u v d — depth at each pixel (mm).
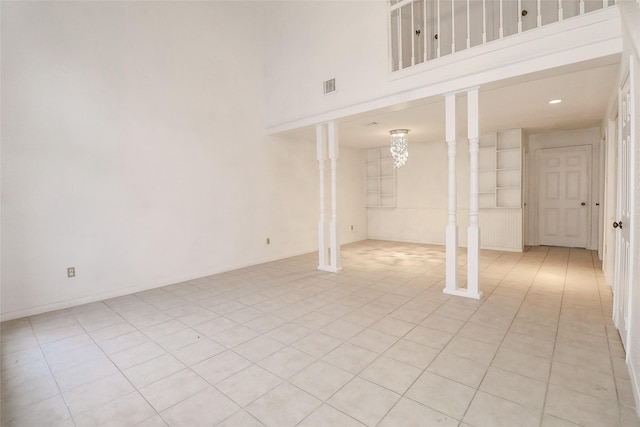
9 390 2059
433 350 2418
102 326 3055
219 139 5039
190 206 4691
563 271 4602
